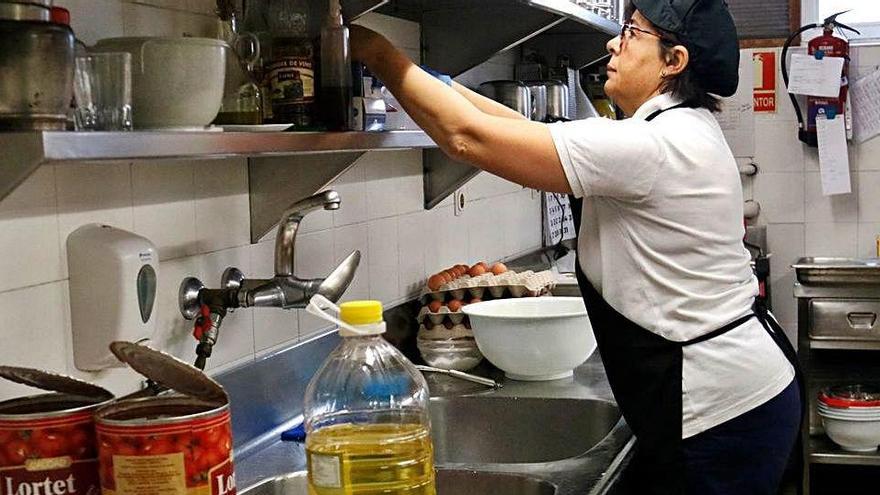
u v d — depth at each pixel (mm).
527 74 3527
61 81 1182
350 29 1885
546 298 2688
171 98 1421
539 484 1822
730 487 2068
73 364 1601
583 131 1899
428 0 2602
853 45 4680
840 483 4363
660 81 2113
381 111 1963
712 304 2039
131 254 1588
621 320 2074
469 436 2422
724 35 2082
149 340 1657
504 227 3625
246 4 1833
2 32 1132
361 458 1424
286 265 1880
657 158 1939
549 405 2381
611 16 3357
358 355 1612
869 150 4727
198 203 1898
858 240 4793
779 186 4848
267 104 1733
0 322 1472
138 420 1184
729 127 4863
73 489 1218
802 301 3957
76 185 1603
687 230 1991
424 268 2912
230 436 1251
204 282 1918
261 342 2104
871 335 3889
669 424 2051
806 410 3949
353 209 2484
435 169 2891
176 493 1183
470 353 2629
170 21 1798
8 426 1196
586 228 2135
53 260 1560
